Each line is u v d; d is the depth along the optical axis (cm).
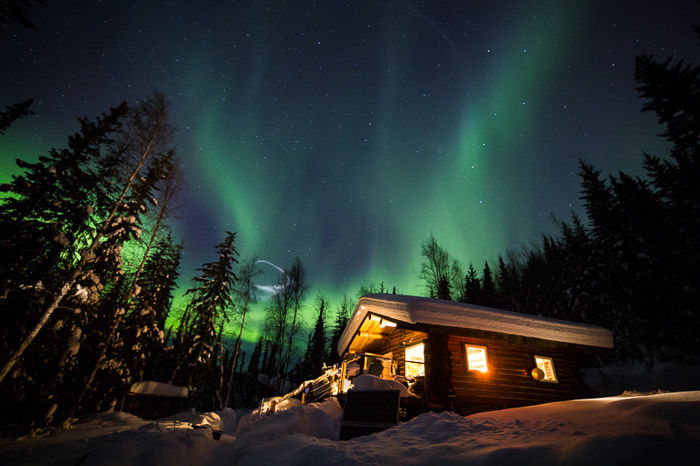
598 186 2853
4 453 781
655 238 2309
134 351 2273
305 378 3991
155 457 691
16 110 1675
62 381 1656
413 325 1164
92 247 1439
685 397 716
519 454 482
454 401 1096
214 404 3003
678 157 1975
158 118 1638
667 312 2186
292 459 627
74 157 1653
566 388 1246
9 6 534
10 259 1432
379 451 617
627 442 441
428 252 3266
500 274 4300
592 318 2688
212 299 2673
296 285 3453
